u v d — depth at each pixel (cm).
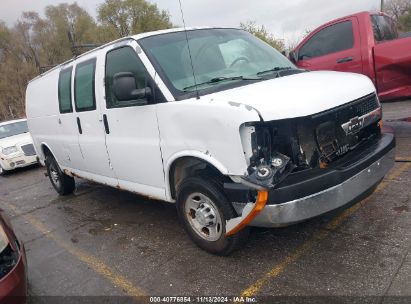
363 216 400
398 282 289
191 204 364
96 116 461
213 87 351
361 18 634
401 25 3859
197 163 355
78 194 683
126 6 3188
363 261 322
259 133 293
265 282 316
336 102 312
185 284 333
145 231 459
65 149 576
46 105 614
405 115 771
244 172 294
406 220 377
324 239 367
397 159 548
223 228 337
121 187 467
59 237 495
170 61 378
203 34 427
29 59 4709
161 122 362
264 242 378
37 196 739
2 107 4431
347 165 313
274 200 289
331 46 671
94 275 378
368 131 368
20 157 1061
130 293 336
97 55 454
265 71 394
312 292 294
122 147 424
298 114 290
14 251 300
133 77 360
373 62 608
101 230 489
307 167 306
